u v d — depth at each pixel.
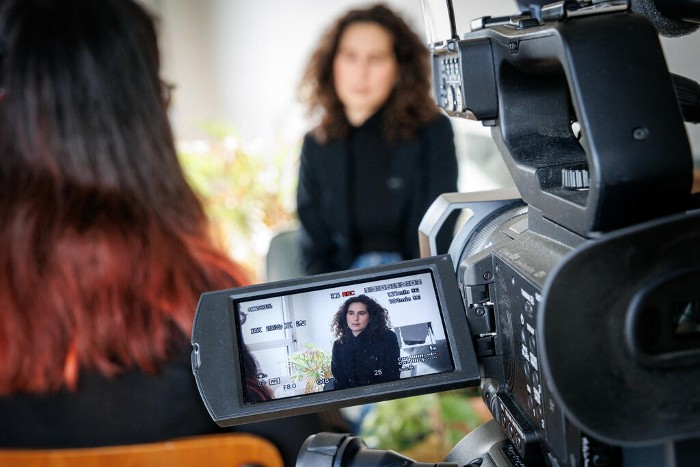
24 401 0.97
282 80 4.55
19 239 0.96
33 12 0.98
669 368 0.61
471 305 0.91
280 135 4.31
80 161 1.00
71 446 0.98
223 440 0.96
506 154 0.91
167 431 1.00
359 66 2.53
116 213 1.00
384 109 2.58
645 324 0.61
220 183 3.73
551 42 0.73
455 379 0.87
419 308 0.90
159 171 1.05
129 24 1.04
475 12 1.01
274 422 1.03
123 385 0.98
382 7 2.60
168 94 1.15
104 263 0.97
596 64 0.69
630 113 0.68
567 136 0.92
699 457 0.62
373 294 0.90
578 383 0.59
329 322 0.89
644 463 0.66
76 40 0.99
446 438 2.30
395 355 0.88
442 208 1.07
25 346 0.96
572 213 0.73
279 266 2.78
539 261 0.76
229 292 0.89
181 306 1.00
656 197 0.68
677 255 0.61
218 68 4.80
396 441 2.30
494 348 0.91
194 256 1.05
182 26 4.77
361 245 2.65
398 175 2.58
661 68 0.69
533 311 0.74
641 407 0.59
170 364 0.99
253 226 3.69
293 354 0.88
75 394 0.97
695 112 0.85
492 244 0.94
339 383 0.87
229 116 4.83
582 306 0.60
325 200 2.65
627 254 0.60
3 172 0.99
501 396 0.89
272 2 4.47
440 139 2.58
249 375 0.87
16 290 0.96
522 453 0.81
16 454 0.92
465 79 0.91
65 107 0.99
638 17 0.71
